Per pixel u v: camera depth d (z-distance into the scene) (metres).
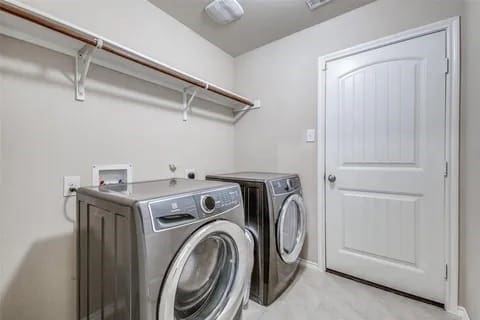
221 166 2.61
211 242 1.25
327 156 2.15
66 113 1.36
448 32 1.59
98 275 1.06
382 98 1.86
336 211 2.10
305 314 1.58
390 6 1.82
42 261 1.26
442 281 1.61
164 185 1.31
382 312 1.58
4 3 0.97
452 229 1.56
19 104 1.19
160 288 0.87
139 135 1.77
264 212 1.69
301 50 2.29
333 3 1.91
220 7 1.93
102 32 1.54
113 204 0.95
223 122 2.65
